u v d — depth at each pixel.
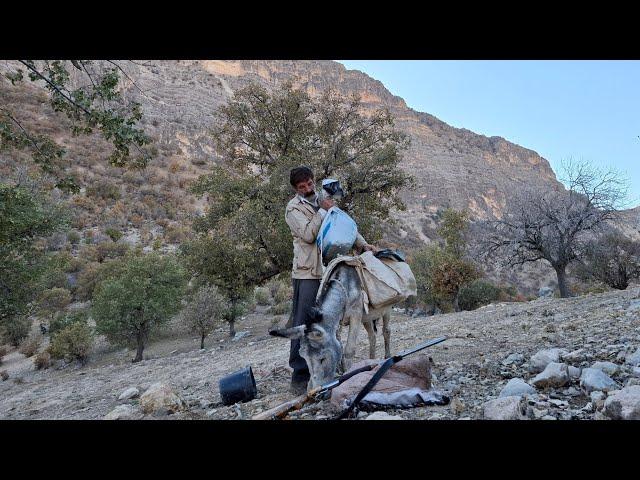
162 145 118.56
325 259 4.99
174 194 91.25
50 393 10.20
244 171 28.20
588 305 9.91
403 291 5.06
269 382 6.23
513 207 23.05
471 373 5.09
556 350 5.00
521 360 5.32
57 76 7.86
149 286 27.25
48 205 20.44
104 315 26.66
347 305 4.64
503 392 4.15
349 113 27.23
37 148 8.93
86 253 59.19
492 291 28.84
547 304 12.09
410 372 4.39
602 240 23.61
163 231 74.31
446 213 34.00
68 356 27.59
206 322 26.45
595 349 5.31
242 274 22.06
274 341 14.27
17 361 32.19
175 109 168.50
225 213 23.97
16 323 34.25
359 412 3.98
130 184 90.25
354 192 24.23
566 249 21.92
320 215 5.07
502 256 23.97
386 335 5.85
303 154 25.75
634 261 23.52
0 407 9.16
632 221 22.55
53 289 45.06
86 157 91.75
